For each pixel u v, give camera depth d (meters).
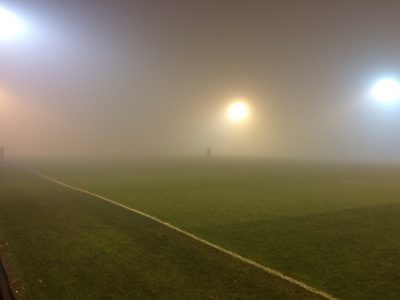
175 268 7.30
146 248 8.53
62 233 9.73
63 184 19.61
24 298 5.93
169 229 10.27
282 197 16.34
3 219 11.26
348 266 7.62
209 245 8.84
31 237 9.33
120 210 12.74
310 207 14.02
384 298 6.16
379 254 8.42
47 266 7.32
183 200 15.18
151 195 16.34
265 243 9.16
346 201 15.47
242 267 7.41
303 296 6.14
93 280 6.66
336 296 6.20
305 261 7.89
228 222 11.35
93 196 15.65
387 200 15.81
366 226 11.12
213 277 6.87
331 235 10.04
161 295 6.09
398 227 11.02
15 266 7.30
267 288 6.42
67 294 6.09
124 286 6.43
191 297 6.04
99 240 9.12
